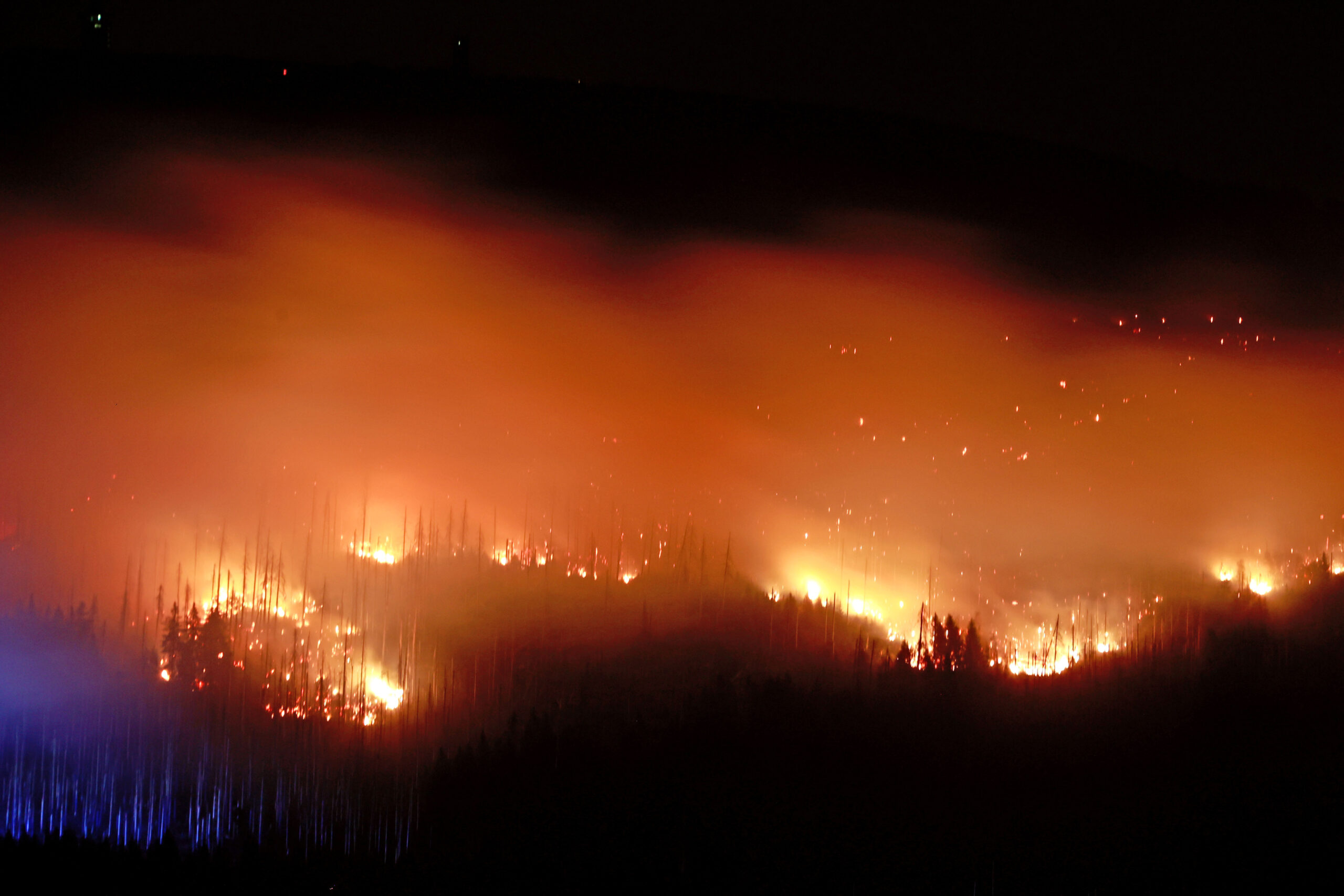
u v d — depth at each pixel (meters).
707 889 16.27
